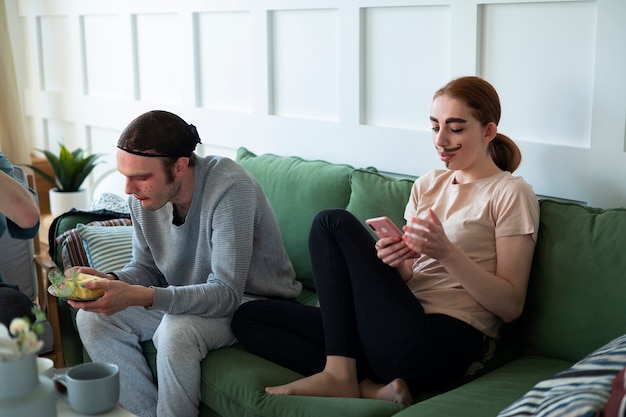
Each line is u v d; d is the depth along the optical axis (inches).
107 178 133.0
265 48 115.3
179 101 134.3
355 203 89.8
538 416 52.6
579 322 72.9
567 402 51.2
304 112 112.6
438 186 81.4
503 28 88.0
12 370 51.5
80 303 74.3
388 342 72.3
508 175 76.7
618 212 73.5
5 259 100.9
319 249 75.3
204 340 78.9
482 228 75.4
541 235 76.0
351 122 105.0
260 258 85.7
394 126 100.9
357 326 74.5
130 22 140.9
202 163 82.7
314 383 72.4
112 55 148.3
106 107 151.3
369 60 102.4
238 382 73.9
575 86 83.1
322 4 105.6
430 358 71.5
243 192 81.2
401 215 85.7
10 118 159.2
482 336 74.5
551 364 73.4
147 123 77.9
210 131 128.3
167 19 133.6
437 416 63.0
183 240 83.8
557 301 74.2
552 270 74.7
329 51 107.0
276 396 71.0
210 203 81.0
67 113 163.6
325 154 109.3
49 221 142.9
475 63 90.0
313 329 80.5
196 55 129.0
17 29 172.4
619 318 70.7
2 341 52.9
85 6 151.6
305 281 96.0
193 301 78.2
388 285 72.4
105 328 83.1
